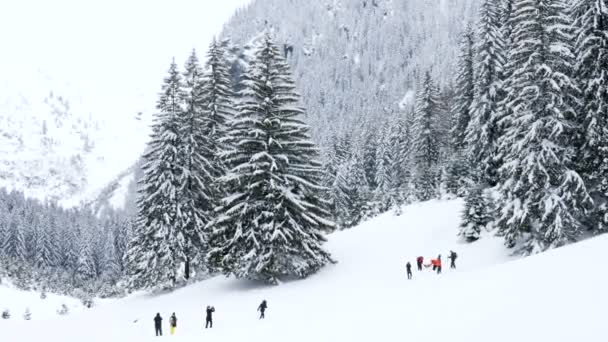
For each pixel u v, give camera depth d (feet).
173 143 117.08
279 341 60.49
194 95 119.55
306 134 110.93
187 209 114.52
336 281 98.84
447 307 59.93
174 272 113.09
